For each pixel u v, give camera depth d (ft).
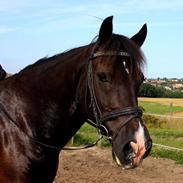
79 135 55.21
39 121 13.12
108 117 11.87
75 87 12.89
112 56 11.99
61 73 13.12
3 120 13.24
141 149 11.41
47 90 13.17
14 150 12.91
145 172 37.14
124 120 11.71
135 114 11.74
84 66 12.66
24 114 13.21
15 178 12.81
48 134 13.12
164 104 147.84
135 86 12.00
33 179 12.93
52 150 13.15
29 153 12.87
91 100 12.24
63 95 13.03
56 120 13.12
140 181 33.96
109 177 34.83
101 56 12.11
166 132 64.64
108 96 11.87
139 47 12.42
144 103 145.59
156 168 38.83
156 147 46.83
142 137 11.51
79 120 13.24
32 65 13.96
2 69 14.94
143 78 12.23
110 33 12.26
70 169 37.22
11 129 13.10
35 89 13.34
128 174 36.24
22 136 13.00
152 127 77.15
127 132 11.63
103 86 11.94
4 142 13.03
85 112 12.66
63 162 40.19
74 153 45.21
